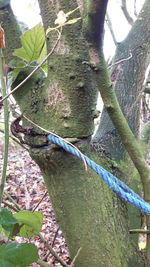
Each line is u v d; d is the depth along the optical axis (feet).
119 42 4.31
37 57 2.68
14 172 11.14
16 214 2.56
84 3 2.15
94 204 2.75
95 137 3.55
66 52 2.57
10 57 2.81
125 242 2.90
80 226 2.72
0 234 2.29
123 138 2.66
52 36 2.59
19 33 2.86
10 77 2.72
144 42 4.13
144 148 4.04
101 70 2.35
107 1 1.96
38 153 2.66
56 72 2.60
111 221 2.83
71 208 2.74
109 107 2.50
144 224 3.53
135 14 6.33
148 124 4.41
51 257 6.24
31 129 2.65
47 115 2.66
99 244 2.72
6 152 2.19
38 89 2.74
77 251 2.77
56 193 2.80
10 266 1.92
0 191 2.17
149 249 3.02
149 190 2.84
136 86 3.97
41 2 2.60
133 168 3.60
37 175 11.39
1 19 2.81
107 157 3.33
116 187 2.46
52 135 2.59
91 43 2.24
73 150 2.50
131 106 3.83
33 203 9.40
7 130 2.18
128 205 3.45
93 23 2.11
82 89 2.59
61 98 2.62
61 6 2.52
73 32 2.55
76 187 2.71
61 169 2.69
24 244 2.00
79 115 2.64
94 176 2.82
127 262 2.82
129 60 4.07
